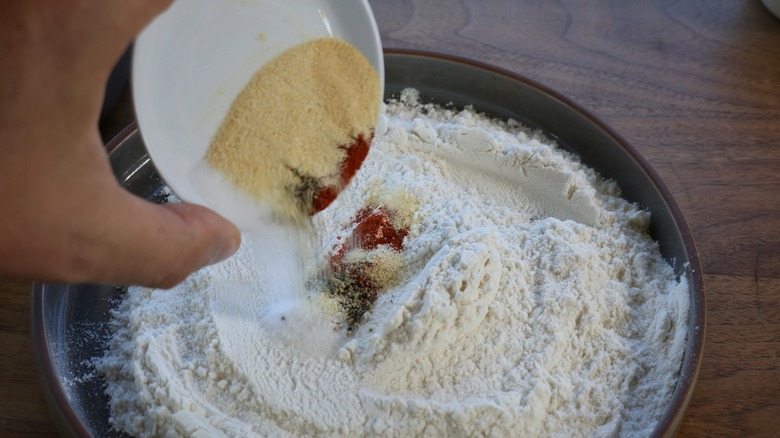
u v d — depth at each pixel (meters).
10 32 0.20
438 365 0.29
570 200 0.34
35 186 0.21
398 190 0.34
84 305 0.32
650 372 0.30
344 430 0.28
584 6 0.44
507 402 0.28
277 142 0.28
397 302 0.30
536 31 0.43
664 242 0.33
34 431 0.30
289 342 0.30
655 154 0.37
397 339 0.29
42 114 0.21
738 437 0.29
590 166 0.36
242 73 0.28
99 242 0.22
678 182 0.36
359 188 0.34
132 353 0.30
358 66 0.30
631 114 0.39
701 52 0.42
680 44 0.42
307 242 0.31
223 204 0.28
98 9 0.21
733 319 0.32
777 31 0.43
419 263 0.31
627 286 0.32
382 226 0.33
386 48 0.37
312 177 0.29
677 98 0.40
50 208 0.21
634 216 0.34
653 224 0.34
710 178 0.36
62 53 0.21
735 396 0.30
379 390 0.28
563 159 0.35
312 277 0.31
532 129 0.37
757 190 0.36
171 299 0.31
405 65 0.37
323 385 0.28
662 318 0.31
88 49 0.21
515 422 0.27
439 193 0.34
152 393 0.28
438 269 0.30
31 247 0.22
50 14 0.20
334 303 0.31
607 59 0.41
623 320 0.31
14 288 0.33
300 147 0.29
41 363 0.28
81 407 0.29
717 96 0.40
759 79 0.40
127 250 0.23
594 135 0.35
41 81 0.21
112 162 0.33
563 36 0.42
